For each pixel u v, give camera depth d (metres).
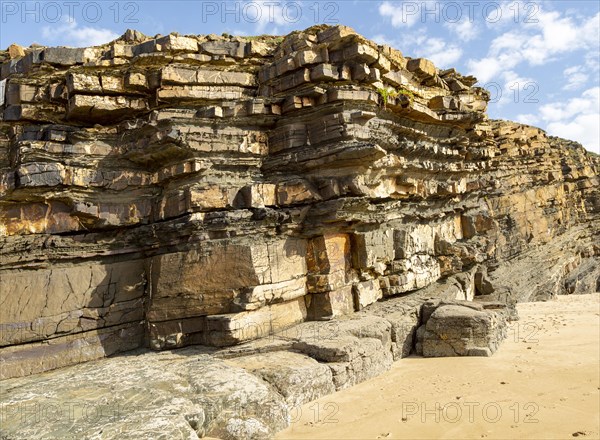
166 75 16.47
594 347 17.17
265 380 11.98
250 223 16.44
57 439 8.01
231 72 17.70
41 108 16.50
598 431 10.26
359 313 17.72
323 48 17.25
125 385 10.76
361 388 13.23
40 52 16.28
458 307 17.95
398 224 21.45
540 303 29.64
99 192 16.80
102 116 17.06
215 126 17.02
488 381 13.62
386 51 19.00
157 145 16.50
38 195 15.81
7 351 14.44
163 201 16.91
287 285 16.25
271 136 18.14
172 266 16.00
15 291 15.00
